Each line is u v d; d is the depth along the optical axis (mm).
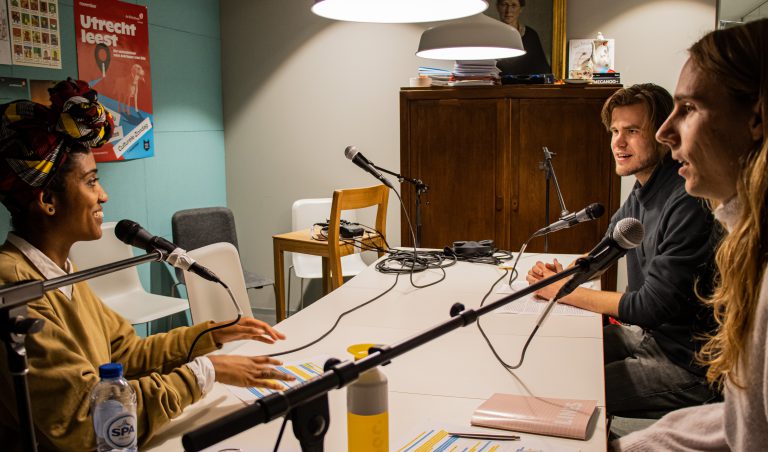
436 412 1409
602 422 1347
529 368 1675
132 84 3846
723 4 3801
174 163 4270
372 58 4438
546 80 3803
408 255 3090
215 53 4664
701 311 2010
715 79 897
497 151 3869
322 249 3658
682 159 982
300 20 4535
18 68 3139
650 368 2059
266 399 730
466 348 1840
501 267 2889
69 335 1325
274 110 4676
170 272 4195
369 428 1047
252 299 4906
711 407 1196
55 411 1260
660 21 3926
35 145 1332
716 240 1923
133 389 1307
